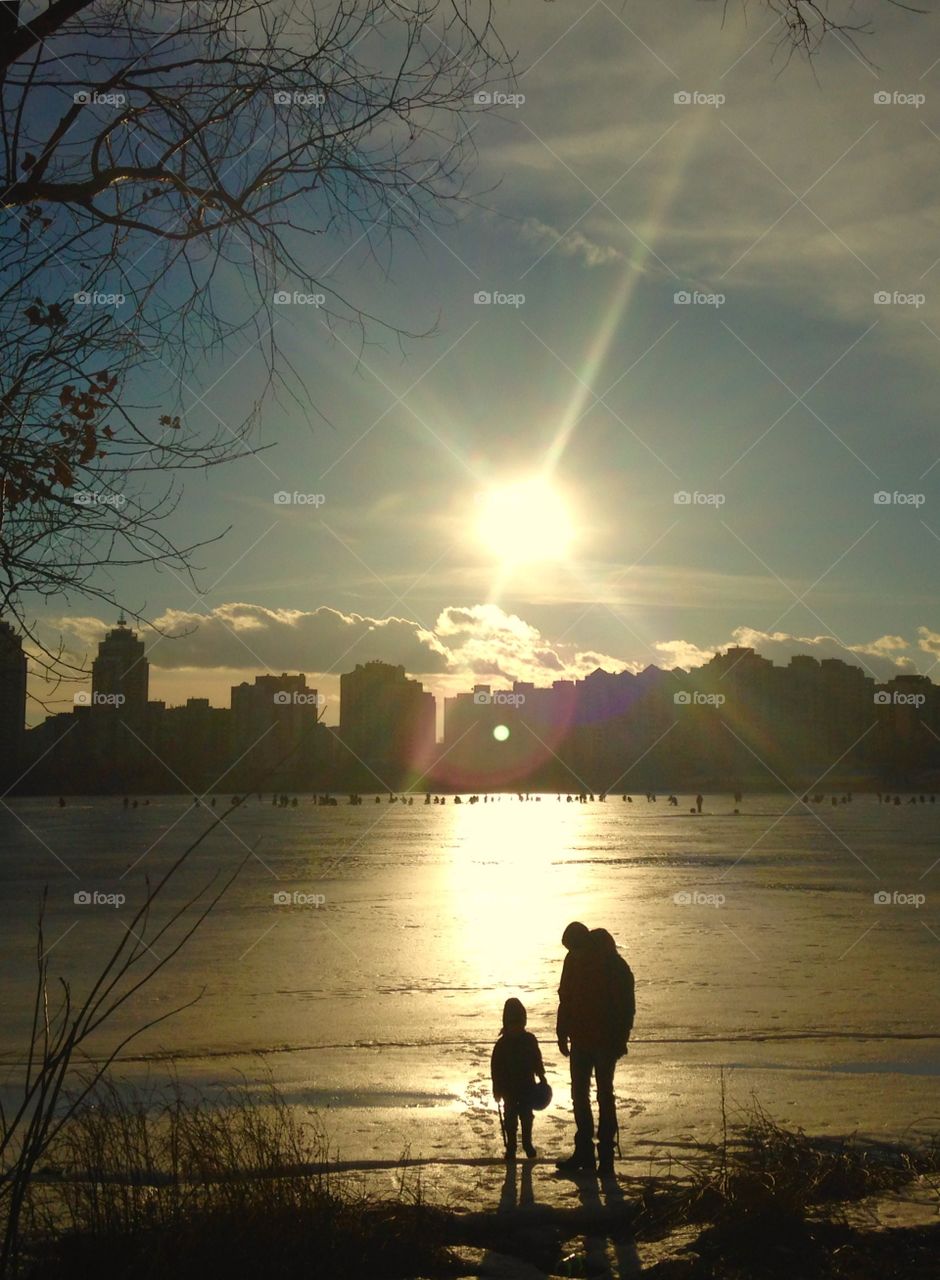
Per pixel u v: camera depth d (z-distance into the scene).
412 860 63.56
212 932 29.72
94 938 28.20
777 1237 6.39
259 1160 6.83
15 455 4.37
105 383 4.58
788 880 49.19
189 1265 5.51
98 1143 6.73
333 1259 5.79
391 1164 8.29
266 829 108.44
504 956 25.22
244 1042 15.80
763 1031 16.88
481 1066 13.80
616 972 8.68
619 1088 12.08
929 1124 10.17
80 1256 5.46
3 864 59.41
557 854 70.06
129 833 96.81
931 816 137.75
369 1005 19.19
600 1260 6.18
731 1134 9.44
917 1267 5.89
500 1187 7.68
